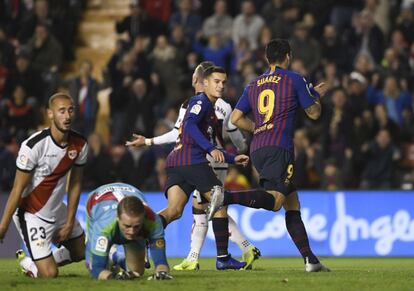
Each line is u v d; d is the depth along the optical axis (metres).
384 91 58.56
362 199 48.88
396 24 65.31
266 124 29.00
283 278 26.47
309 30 61.56
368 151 54.31
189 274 28.62
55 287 23.56
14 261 43.72
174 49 61.16
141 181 53.28
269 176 28.52
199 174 29.70
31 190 26.83
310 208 48.84
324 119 55.25
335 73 58.69
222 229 31.67
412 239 48.69
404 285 24.69
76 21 69.50
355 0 66.94
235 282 25.00
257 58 60.19
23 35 64.62
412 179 54.91
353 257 48.28
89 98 58.56
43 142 26.36
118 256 26.52
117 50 62.34
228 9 67.25
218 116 32.06
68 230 27.06
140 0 67.50
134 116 57.66
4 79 60.19
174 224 48.09
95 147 52.91
